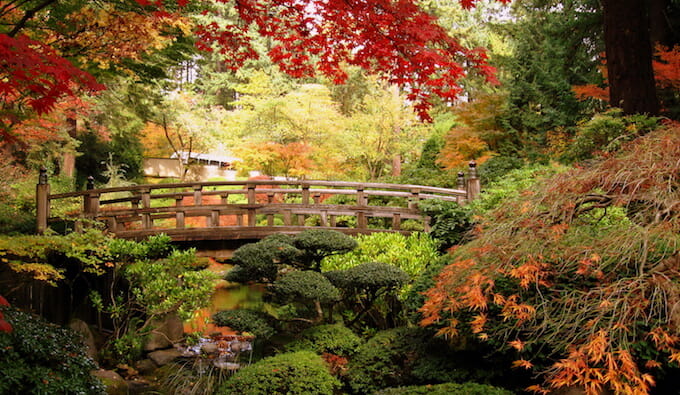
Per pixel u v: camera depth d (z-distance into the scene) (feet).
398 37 14.37
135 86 43.19
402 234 26.76
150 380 18.51
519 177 25.62
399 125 55.01
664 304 8.30
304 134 53.36
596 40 39.68
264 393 13.96
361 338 18.72
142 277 20.63
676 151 9.76
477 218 13.03
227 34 17.56
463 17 62.95
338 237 20.58
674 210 8.79
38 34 18.13
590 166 11.05
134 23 18.17
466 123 42.78
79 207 34.55
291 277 18.43
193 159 63.87
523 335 12.19
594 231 10.58
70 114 34.45
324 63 17.48
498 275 11.07
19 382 11.10
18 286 20.34
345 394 15.46
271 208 27.73
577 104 38.29
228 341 21.06
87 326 20.94
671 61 28.68
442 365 14.49
